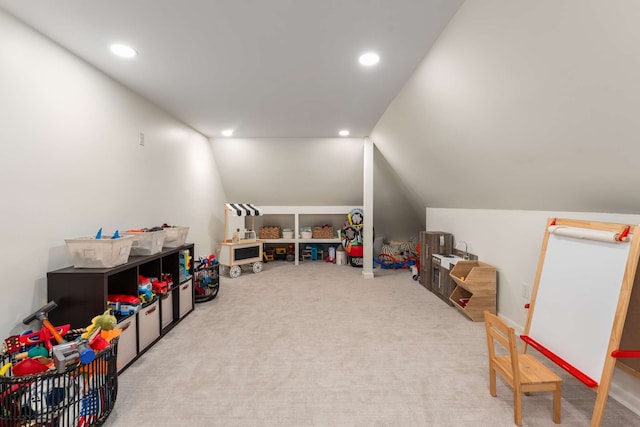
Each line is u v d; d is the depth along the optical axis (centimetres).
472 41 171
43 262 186
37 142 182
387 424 151
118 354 194
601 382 140
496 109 197
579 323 161
